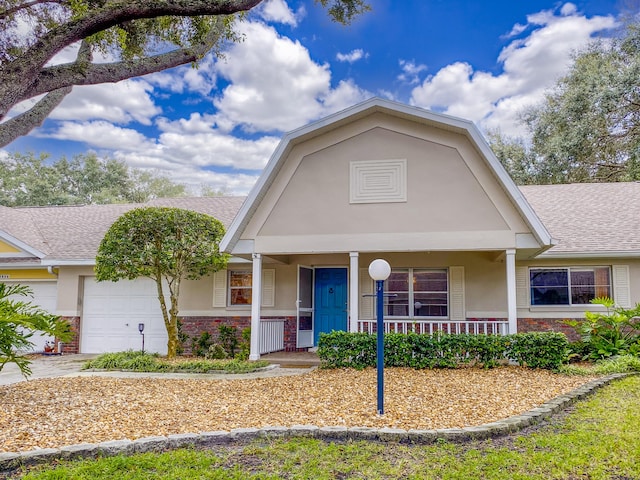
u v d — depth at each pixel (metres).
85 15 6.58
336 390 7.99
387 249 10.74
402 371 9.61
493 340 9.87
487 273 13.16
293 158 11.37
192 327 14.31
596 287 13.02
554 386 8.10
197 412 6.67
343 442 5.32
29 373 8.13
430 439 5.30
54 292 15.41
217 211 16.69
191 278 13.06
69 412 6.64
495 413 6.44
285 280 14.07
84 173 40.12
